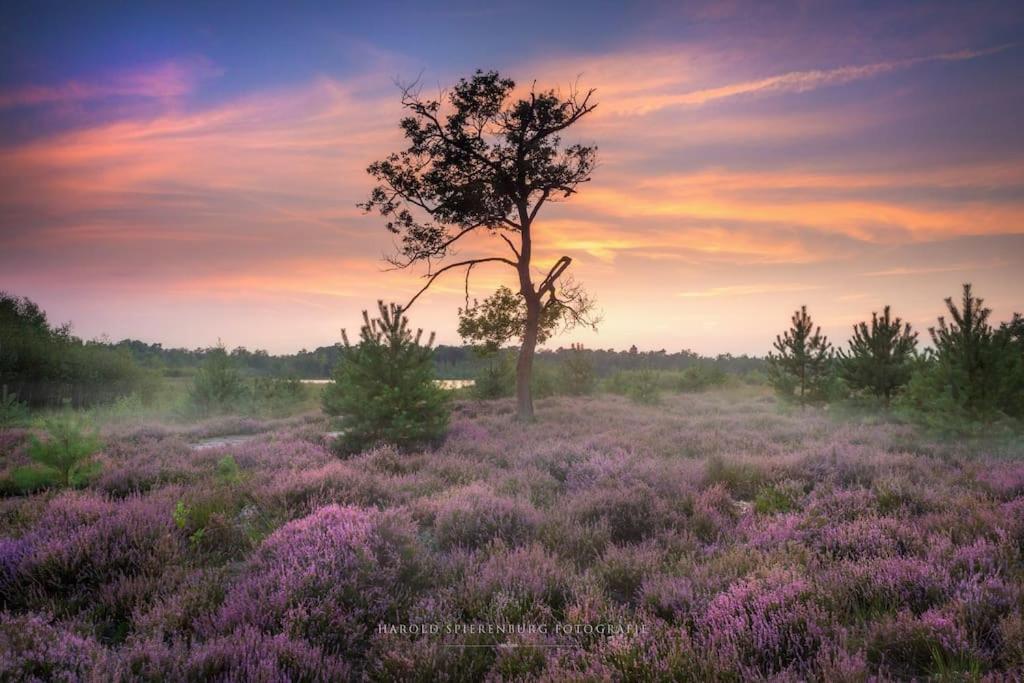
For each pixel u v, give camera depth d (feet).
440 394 43.57
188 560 18.88
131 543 18.92
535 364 109.19
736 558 17.53
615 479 28.25
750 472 30.37
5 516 23.52
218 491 26.81
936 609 13.67
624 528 22.07
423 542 20.98
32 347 92.58
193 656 12.14
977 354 42.68
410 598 15.81
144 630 14.16
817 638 12.69
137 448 41.81
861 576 15.62
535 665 12.41
